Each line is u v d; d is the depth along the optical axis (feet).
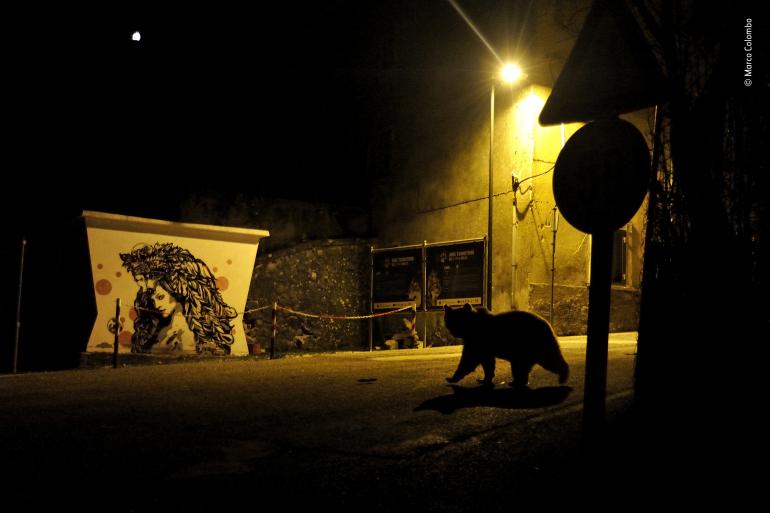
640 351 17.84
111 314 51.44
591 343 12.85
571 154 13.12
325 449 17.51
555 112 13.07
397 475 15.02
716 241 16.30
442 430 18.85
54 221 65.26
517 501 13.17
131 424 21.59
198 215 66.74
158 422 21.84
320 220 77.05
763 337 15.89
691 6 17.20
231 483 14.96
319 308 73.31
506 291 63.31
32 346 58.90
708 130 16.30
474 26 69.97
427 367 34.91
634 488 13.56
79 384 32.91
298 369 36.81
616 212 12.51
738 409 15.87
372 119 82.58
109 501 13.94
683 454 15.19
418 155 75.87
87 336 50.72
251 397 26.55
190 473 15.79
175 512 13.24
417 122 76.43
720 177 16.29
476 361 25.76
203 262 57.06
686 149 16.42
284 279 70.90
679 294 16.92
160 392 28.89
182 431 20.35
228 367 39.60
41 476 15.74
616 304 64.23
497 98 66.69
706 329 16.47
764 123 15.99
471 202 68.95
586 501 13.01
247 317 66.90
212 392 28.35
